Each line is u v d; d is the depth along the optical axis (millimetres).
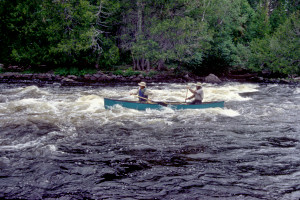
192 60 27766
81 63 27281
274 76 28453
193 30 25156
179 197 4320
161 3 26297
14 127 8148
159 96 15523
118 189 4578
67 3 23953
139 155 6129
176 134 7781
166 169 5379
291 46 25891
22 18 24688
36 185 4699
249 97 15328
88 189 4582
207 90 17438
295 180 4902
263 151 6422
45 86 18781
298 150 6488
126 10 26594
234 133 7914
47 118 9266
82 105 11461
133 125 8672
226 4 28781
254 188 4625
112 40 27906
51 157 5934
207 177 5031
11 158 5836
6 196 4312
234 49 29766
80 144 6832
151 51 25156
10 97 13617
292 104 12852
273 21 39531
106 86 19906
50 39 24094
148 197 4320
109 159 5871
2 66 25750
